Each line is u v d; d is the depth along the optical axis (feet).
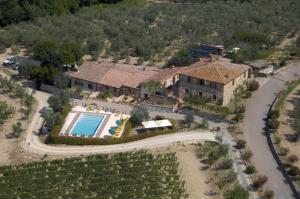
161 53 636.07
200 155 401.49
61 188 352.08
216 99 479.00
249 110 469.16
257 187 357.61
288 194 352.08
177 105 481.46
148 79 513.04
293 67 576.61
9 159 398.42
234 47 629.10
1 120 457.68
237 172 376.48
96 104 494.18
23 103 501.56
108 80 522.06
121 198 338.95
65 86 531.09
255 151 403.95
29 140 428.56
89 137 422.41
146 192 345.51
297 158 385.91
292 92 503.20
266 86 520.42
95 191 349.00
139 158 392.06
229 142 417.49
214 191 355.77
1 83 542.16
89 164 384.47
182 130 438.81
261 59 597.52
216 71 484.33
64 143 420.36
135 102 497.87
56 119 442.09
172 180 364.17
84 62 578.66
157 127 436.35
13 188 351.25
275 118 444.14
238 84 502.79
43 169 377.30
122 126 445.78
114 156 395.75
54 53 555.28
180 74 490.90
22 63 598.75
